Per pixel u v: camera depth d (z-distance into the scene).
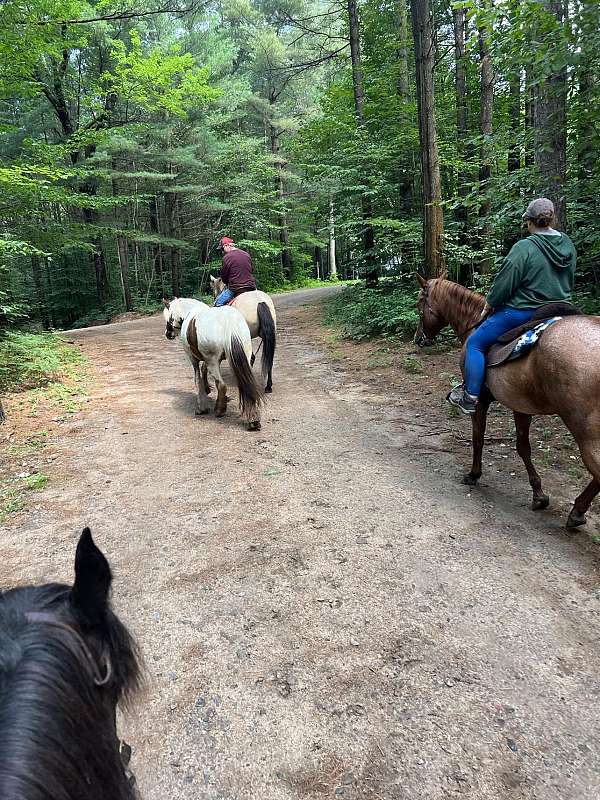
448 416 6.59
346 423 6.62
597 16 4.73
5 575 3.72
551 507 4.25
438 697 2.53
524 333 3.68
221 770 2.23
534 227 3.86
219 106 23.55
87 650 1.11
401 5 13.87
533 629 2.95
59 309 28.61
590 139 5.94
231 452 5.82
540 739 2.30
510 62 5.50
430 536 3.93
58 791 0.81
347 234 13.26
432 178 9.33
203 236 26.31
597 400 3.14
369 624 3.05
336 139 13.65
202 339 6.54
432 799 2.06
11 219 11.70
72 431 6.66
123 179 21.09
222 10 28.09
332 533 4.05
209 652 2.89
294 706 2.52
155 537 4.13
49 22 11.48
